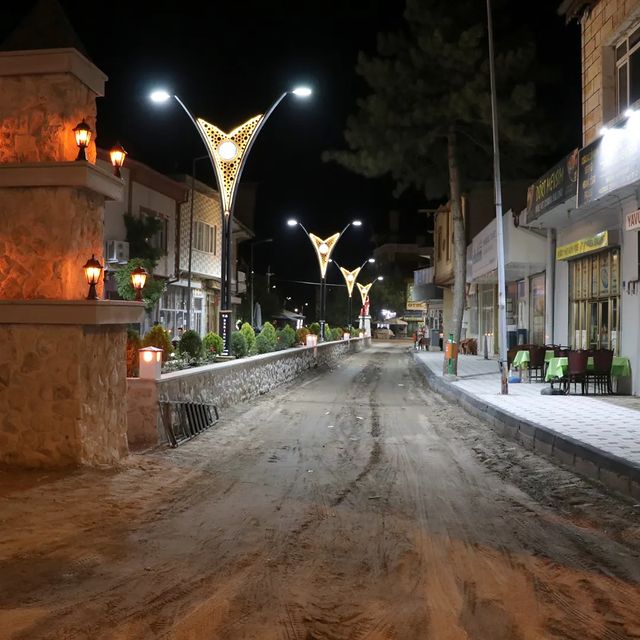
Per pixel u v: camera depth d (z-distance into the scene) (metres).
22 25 8.54
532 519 6.80
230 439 11.71
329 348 36.34
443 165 25.97
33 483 7.73
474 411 15.28
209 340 18.73
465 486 8.29
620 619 4.37
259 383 19.16
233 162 19.12
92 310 8.21
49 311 8.23
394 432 12.73
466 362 31.66
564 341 21.56
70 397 8.35
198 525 6.42
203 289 41.22
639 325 16.02
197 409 12.36
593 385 18.75
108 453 9.03
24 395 8.40
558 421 11.72
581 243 18.89
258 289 69.69
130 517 6.62
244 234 47.84
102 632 4.06
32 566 5.19
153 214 33.09
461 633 4.12
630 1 15.49
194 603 4.52
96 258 9.03
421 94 23.44
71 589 4.74
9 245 8.51
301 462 9.79
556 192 17.36
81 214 8.66
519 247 23.30
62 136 8.45
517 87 21.66
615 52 17.06
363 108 24.20
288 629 4.14
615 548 5.86
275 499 7.54
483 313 39.78
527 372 21.38
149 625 4.17
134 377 11.73
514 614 4.43
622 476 7.93
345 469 9.31
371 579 5.03
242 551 5.66
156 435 10.70
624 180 13.05
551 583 4.99
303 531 6.28
